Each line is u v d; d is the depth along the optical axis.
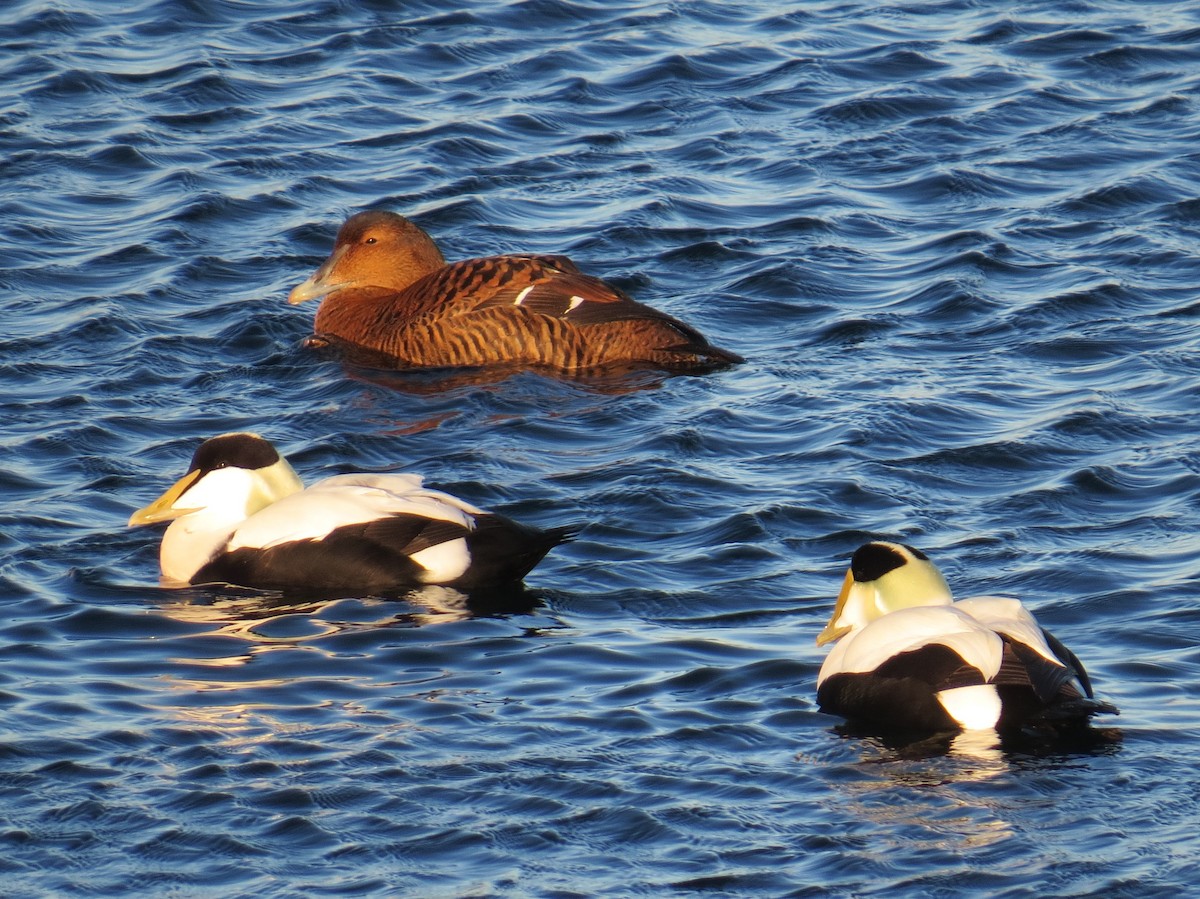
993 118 24.00
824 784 10.45
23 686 11.80
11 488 15.23
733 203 21.94
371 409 17.28
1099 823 9.96
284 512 13.73
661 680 11.88
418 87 25.22
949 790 10.35
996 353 17.88
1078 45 26.16
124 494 15.20
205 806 10.23
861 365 17.77
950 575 13.48
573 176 22.70
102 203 21.84
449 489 15.21
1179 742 10.87
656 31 26.95
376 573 13.46
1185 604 12.81
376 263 19.53
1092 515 14.51
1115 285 19.12
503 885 9.45
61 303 19.28
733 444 16.12
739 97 24.84
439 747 10.92
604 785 10.43
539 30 27.03
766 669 12.02
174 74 25.33
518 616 13.00
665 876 9.52
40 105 24.36
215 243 20.97
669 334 18.33
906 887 9.39
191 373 17.98
